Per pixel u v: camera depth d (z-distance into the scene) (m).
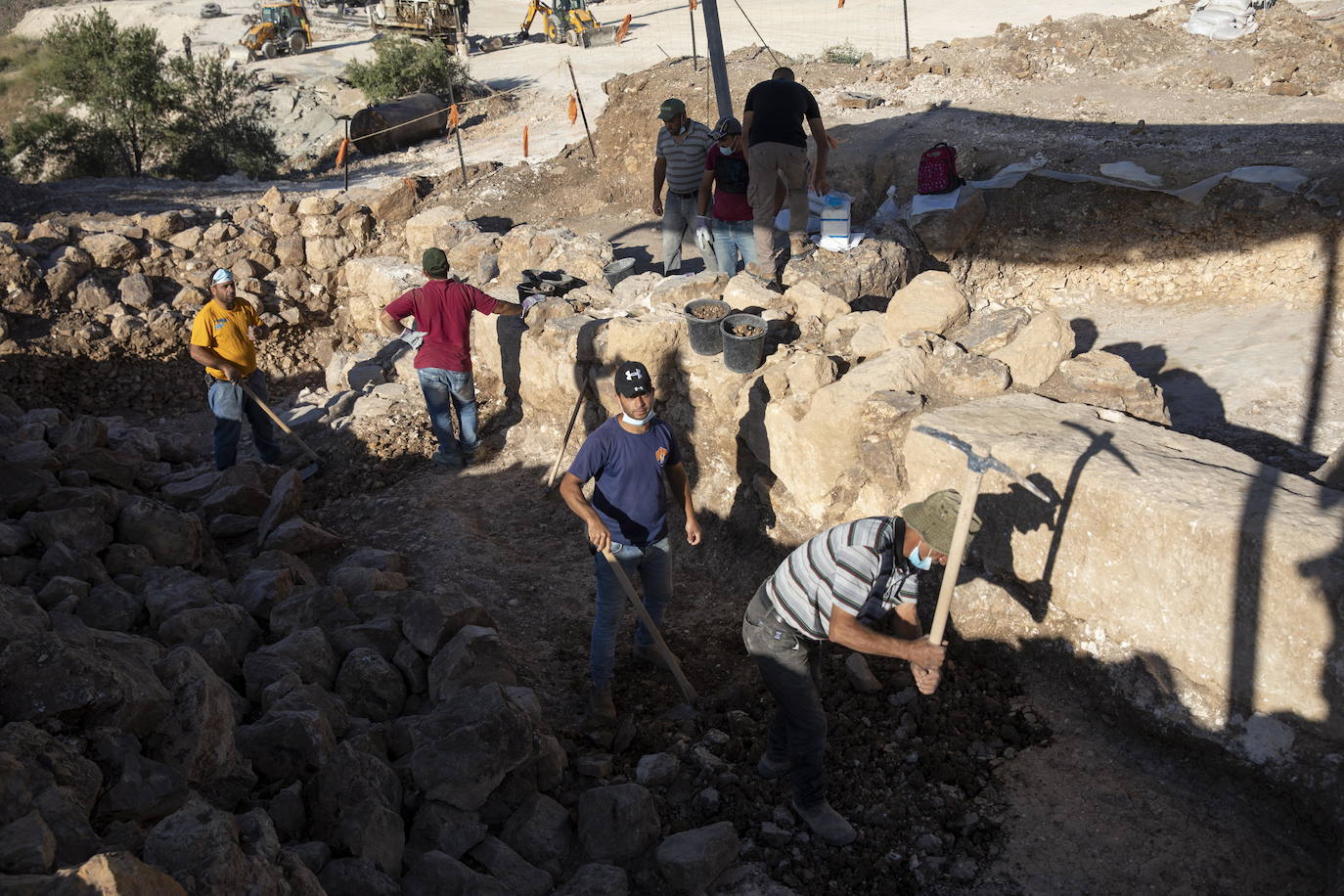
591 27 26.20
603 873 3.40
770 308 6.41
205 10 39.97
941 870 3.41
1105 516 3.86
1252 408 5.86
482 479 6.99
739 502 5.84
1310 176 7.11
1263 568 3.37
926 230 8.35
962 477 4.45
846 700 4.30
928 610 4.62
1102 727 3.94
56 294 10.21
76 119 22.86
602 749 4.27
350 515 6.73
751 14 26.52
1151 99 10.68
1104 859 3.36
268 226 11.61
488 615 4.89
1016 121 10.34
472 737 3.63
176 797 3.09
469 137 18.88
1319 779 3.33
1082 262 8.15
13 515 5.63
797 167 6.93
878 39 21.25
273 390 10.79
